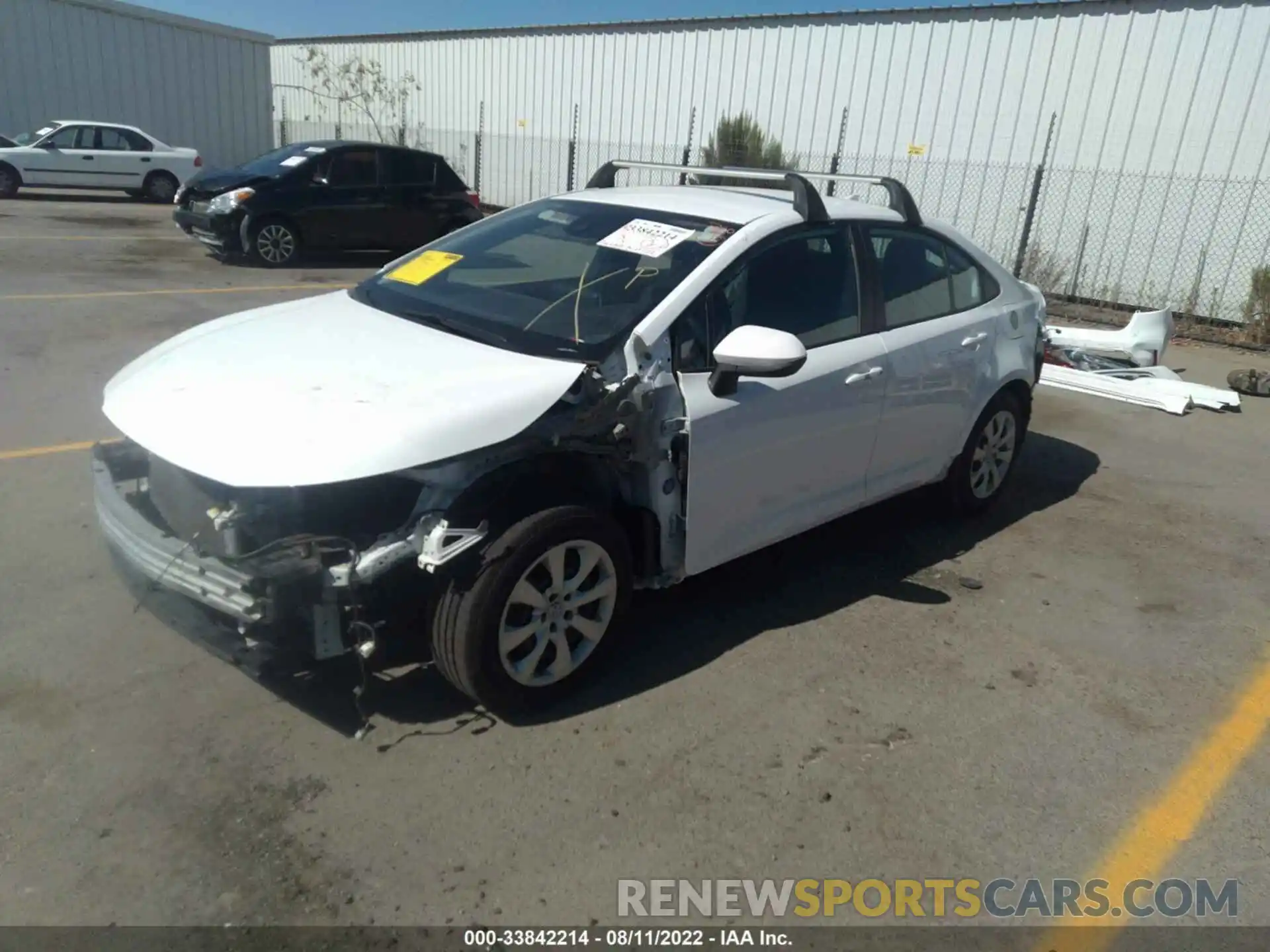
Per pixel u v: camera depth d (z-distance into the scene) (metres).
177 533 3.08
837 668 3.76
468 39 21.12
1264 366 10.24
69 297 9.32
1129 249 12.63
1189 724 3.57
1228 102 11.54
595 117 18.97
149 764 2.95
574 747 3.17
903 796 3.07
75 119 22.14
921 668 3.81
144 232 14.73
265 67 25.36
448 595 3.03
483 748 3.13
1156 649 4.10
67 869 2.54
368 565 2.84
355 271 12.89
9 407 5.96
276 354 3.40
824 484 4.16
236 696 3.30
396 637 3.64
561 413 3.20
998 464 5.37
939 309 4.68
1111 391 8.34
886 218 4.50
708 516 3.63
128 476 3.39
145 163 19.09
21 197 18.80
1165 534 5.39
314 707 3.27
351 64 24.11
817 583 4.47
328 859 2.64
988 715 3.53
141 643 3.56
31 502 4.65
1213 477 6.42
